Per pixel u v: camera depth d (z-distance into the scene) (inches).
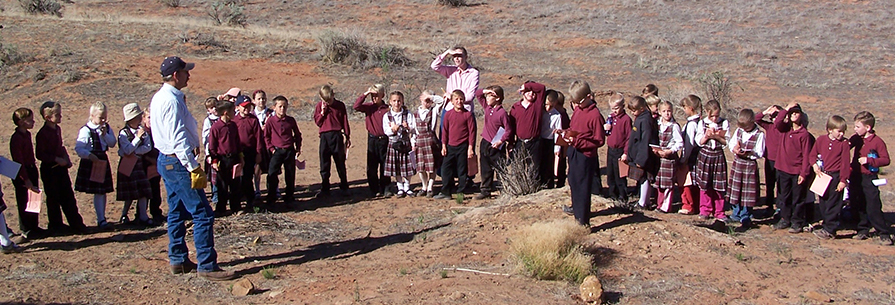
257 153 368.8
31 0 1133.1
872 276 255.4
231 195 358.0
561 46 1205.7
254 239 305.7
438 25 1401.3
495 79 930.1
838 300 230.4
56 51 851.4
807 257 277.3
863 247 297.1
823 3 1658.5
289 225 332.2
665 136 346.0
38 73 772.0
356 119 698.8
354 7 1556.3
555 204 317.1
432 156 391.5
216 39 984.3
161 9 1454.2
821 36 1334.9
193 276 251.4
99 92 747.4
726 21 1477.6
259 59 913.5
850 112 803.4
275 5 1558.8
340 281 239.5
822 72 1053.2
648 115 338.6
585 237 269.6
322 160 398.9
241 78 833.5
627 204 343.3
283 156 373.7
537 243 244.5
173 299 227.6
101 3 1497.3
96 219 353.4
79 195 401.1
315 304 219.3
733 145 334.6
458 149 383.6
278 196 402.3
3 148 528.7
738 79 989.2
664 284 235.3
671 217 346.3
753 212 372.5
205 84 798.5
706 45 1242.0
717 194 343.0
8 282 242.8
